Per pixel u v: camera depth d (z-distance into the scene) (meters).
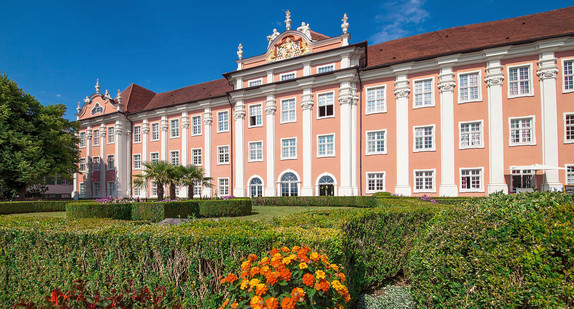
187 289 4.05
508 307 3.05
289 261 2.96
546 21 22.17
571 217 3.23
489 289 3.27
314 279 2.85
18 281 5.59
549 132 19.34
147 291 3.64
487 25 25.28
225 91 32.94
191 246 4.12
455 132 21.80
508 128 20.50
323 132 25.83
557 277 2.90
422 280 4.22
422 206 8.24
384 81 24.33
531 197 4.13
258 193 28.44
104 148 38.56
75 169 35.59
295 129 26.97
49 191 45.97
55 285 5.09
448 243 3.91
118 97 37.59
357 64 25.47
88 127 40.31
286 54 28.19
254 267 2.99
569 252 2.96
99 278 4.72
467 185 21.36
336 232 4.29
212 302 3.68
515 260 3.16
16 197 30.16
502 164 20.38
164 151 34.78
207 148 31.88
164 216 15.16
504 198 4.40
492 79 20.80
